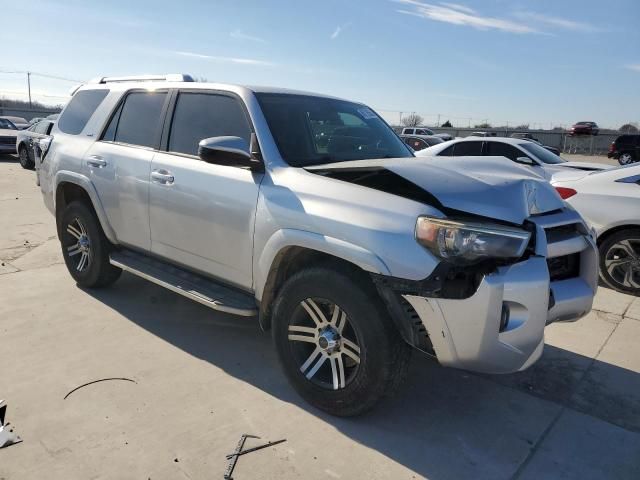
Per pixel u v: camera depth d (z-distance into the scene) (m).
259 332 4.27
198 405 3.18
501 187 2.94
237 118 3.67
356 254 2.77
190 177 3.73
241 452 2.76
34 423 2.92
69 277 5.46
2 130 19.55
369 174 3.01
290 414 3.13
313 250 3.11
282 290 3.19
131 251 4.58
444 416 3.20
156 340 4.05
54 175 5.07
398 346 2.85
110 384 3.38
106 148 4.53
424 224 2.65
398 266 2.66
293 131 3.59
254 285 3.41
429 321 2.66
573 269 3.41
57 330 4.16
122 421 2.98
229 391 3.36
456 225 2.60
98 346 3.91
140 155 4.18
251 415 3.11
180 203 3.79
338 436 2.95
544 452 2.90
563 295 3.20
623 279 5.78
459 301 2.61
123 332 4.17
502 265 2.71
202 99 3.95
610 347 4.29
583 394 3.53
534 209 3.07
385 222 2.75
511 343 2.73
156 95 4.34
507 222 2.79
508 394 3.50
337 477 2.62
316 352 3.13
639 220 5.58
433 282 2.61
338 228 2.86
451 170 3.10
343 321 2.99
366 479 2.62
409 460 2.78
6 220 8.23
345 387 2.98
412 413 3.21
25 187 11.93
